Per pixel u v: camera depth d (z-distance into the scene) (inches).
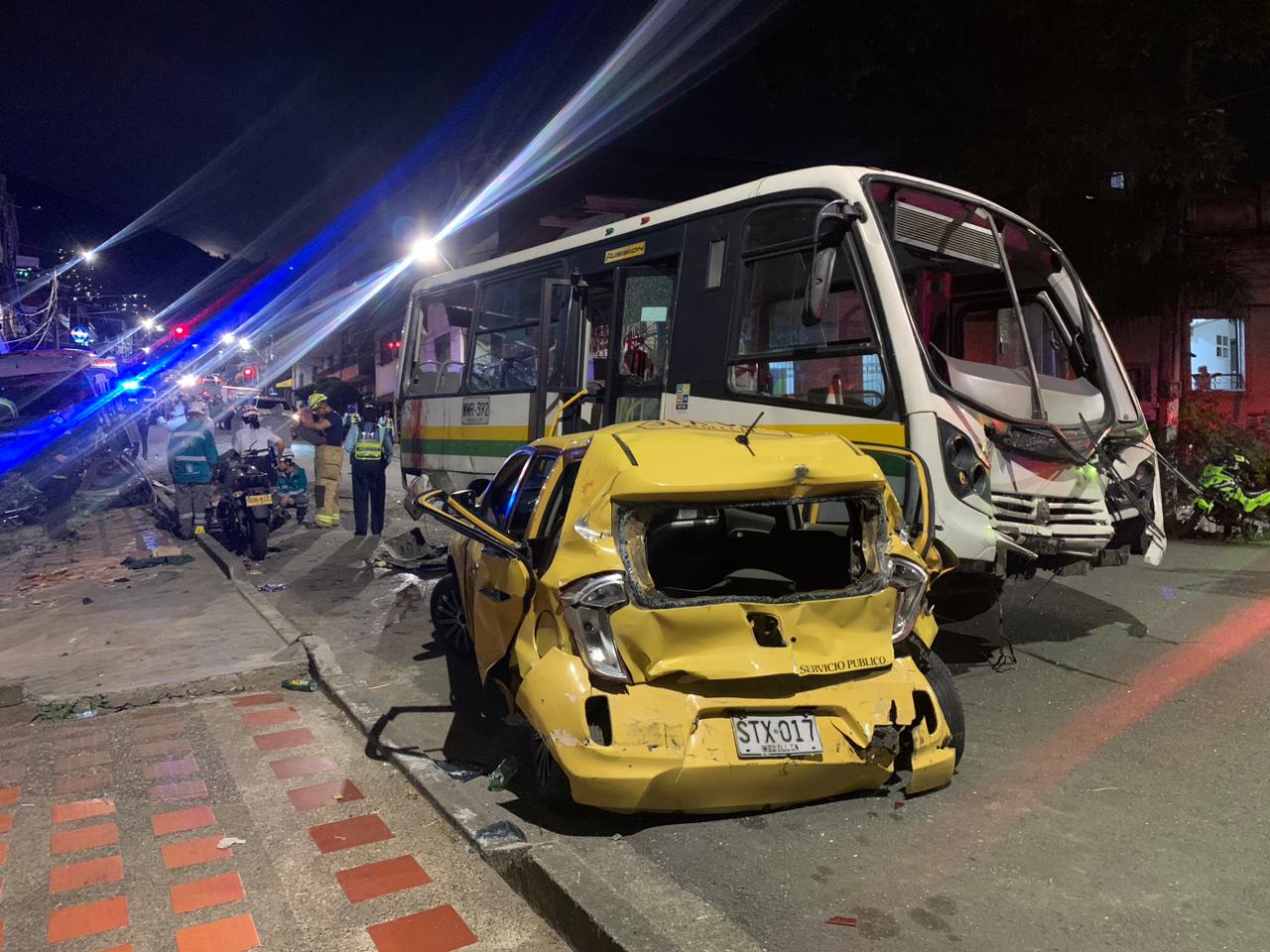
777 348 241.9
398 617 303.7
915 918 122.1
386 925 126.0
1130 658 238.2
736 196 260.7
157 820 159.3
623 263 301.9
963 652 250.5
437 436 413.4
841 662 142.6
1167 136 413.1
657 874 129.0
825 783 140.8
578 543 143.0
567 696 137.6
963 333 282.2
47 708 213.9
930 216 238.7
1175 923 119.5
